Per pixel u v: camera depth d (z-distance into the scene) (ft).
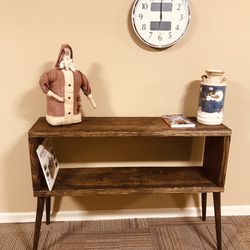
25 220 6.01
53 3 4.85
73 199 5.97
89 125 4.83
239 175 6.10
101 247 5.34
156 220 6.13
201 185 5.06
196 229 5.87
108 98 5.41
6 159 5.61
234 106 5.65
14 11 4.83
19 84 5.19
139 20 4.95
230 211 6.27
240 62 5.39
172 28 5.02
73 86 4.60
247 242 5.56
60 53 4.57
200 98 4.98
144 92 5.43
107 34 5.07
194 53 5.28
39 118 5.16
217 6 5.08
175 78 5.39
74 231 5.76
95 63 5.20
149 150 5.76
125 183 5.08
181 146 5.78
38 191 4.75
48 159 4.92
